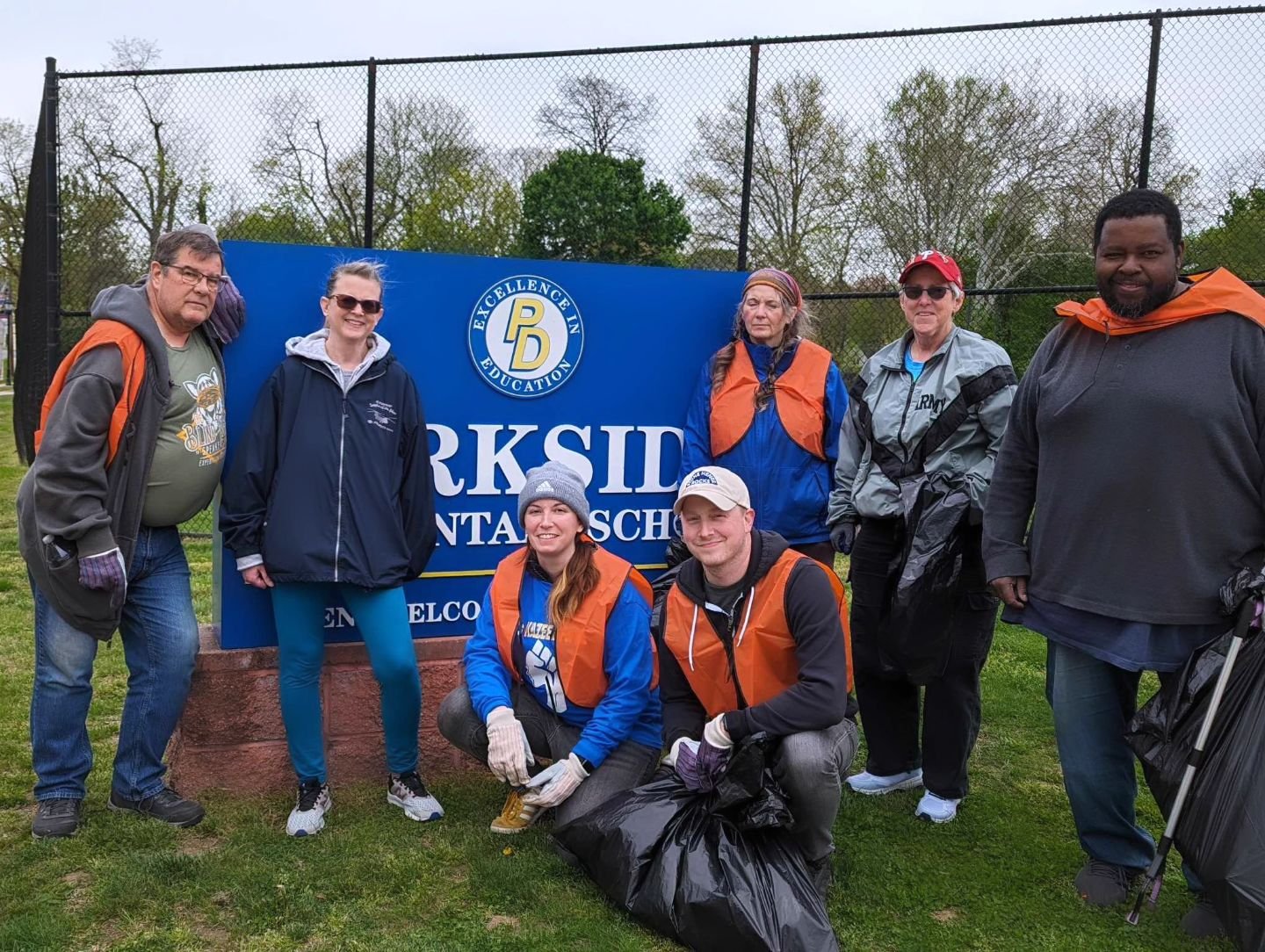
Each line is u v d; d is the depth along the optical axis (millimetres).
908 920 2508
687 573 2648
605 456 3471
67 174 7594
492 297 3266
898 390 3031
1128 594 2416
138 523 2615
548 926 2420
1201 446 2316
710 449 3332
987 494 2789
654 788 2562
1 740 3467
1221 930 2449
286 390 2758
